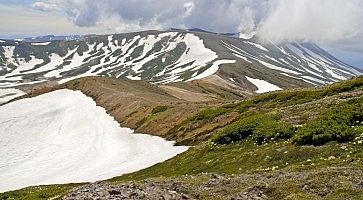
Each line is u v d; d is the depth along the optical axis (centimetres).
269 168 3609
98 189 2797
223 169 4291
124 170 7206
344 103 5256
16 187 7369
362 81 7544
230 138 5266
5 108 16888
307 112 5397
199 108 10631
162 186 2927
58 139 12006
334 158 3362
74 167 8669
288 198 2388
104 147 10275
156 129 10675
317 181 2542
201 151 5347
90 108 15888
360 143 3562
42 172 8500
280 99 8275
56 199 3203
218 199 2580
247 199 2494
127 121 12625
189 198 2642
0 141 11838
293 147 4025
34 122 14488
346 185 2406
